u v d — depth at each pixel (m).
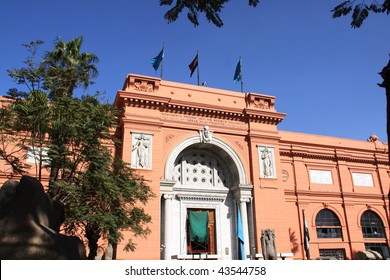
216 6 7.89
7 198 9.95
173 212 30.23
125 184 19.52
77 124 16.88
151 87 31.23
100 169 17.94
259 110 33.59
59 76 19.09
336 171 37.88
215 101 33.56
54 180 16.48
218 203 32.06
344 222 35.75
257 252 29.02
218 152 33.16
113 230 17.84
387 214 37.97
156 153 29.16
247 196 31.12
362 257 33.97
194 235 29.72
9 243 9.20
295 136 37.75
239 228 29.38
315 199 35.47
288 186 35.09
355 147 39.62
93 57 26.12
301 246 33.00
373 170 39.66
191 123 31.56
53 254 9.41
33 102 16.33
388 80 8.14
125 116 29.12
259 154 32.75
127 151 28.36
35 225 9.70
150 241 26.25
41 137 16.84
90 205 18.03
